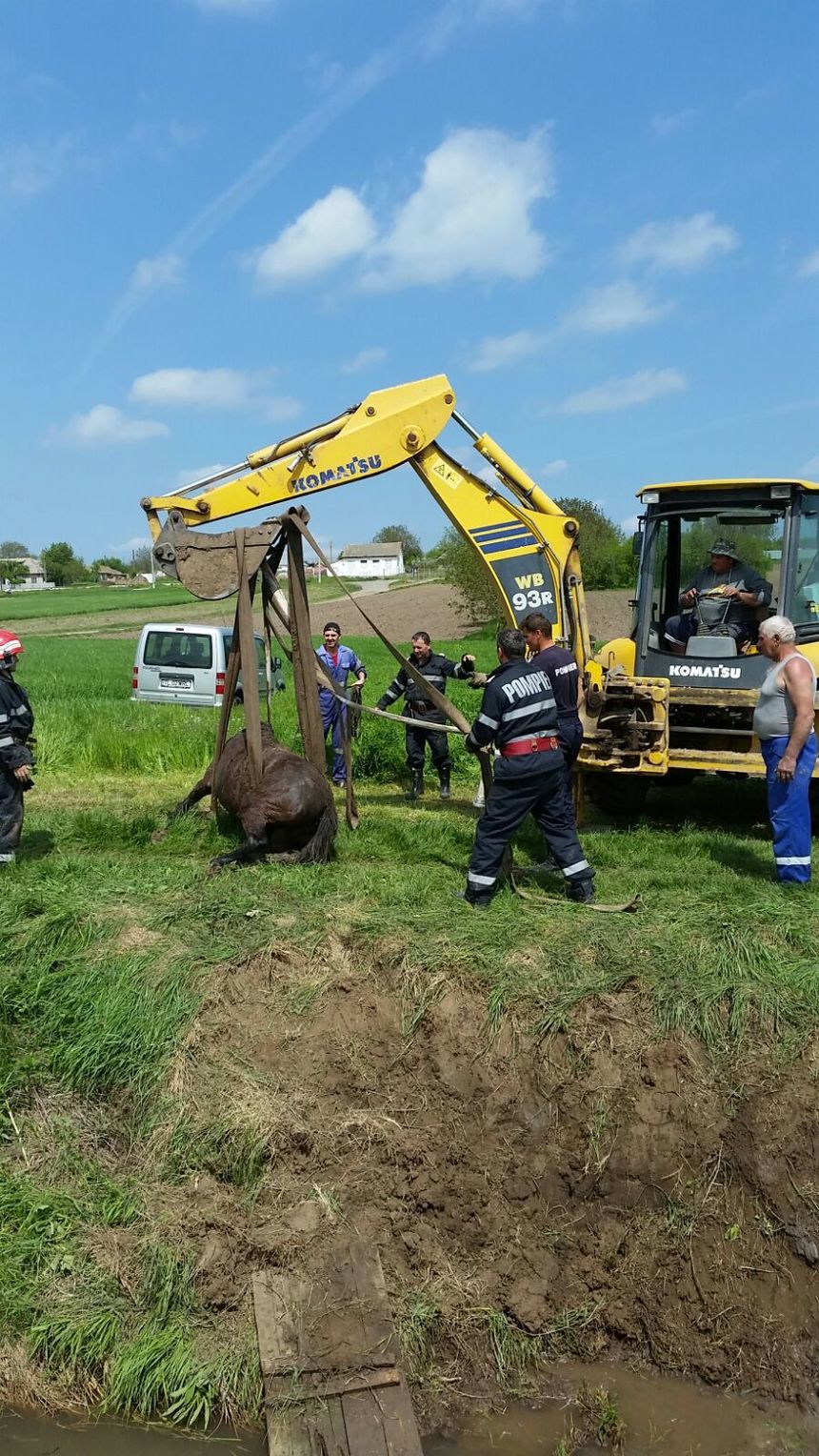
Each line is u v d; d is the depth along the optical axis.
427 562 131.38
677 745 9.05
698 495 8.70
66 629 55.41
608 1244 4.98
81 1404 4.28
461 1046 5.39
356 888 6.58
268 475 8.05
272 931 5.90
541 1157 5.16
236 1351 4.37
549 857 7.74
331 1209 4.87
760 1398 4.52
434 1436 4.24
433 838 8.10
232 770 7.49
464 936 5.86
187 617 61.16
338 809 9.70
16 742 6.97
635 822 9.26
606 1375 4.61
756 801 10.19
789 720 6.71
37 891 6.41
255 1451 4.08
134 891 6.48
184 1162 5.03
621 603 41.44
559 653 7.51
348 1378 4.22
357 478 8.20
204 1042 5.40
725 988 5.50
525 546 8.53
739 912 6.23
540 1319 4.75
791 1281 4.83
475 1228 4.98
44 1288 4.53
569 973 5.60
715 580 8.88
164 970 5.62
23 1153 5.06
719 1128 5.15
